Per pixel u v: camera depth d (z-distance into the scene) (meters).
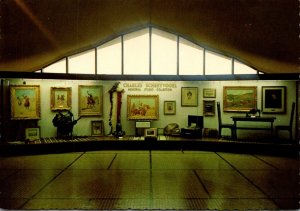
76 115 10.60
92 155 9.24
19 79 9.86
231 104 10.60
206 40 10.20
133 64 10.55
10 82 9.75
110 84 10.81
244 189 5.91
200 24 9.88
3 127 9.56
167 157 8.94
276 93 10.18
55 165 7.93
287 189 5.91
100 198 5.40
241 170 7.39
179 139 10.20
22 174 7.03
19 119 9.71
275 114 10.23
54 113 10.37
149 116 10.91
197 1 9.33
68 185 6.18
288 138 10.11
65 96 10.40
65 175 6.94
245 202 5.19
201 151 9.90
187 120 10.91
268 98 10.26
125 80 10.52
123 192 5.74
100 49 10.45
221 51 10.28
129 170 7.40
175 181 6.46
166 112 10.94
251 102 10.42
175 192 5.73
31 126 10.02
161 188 5.98
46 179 6.61
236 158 8.80
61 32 9.59
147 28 10.48
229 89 10.59
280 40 9.29
